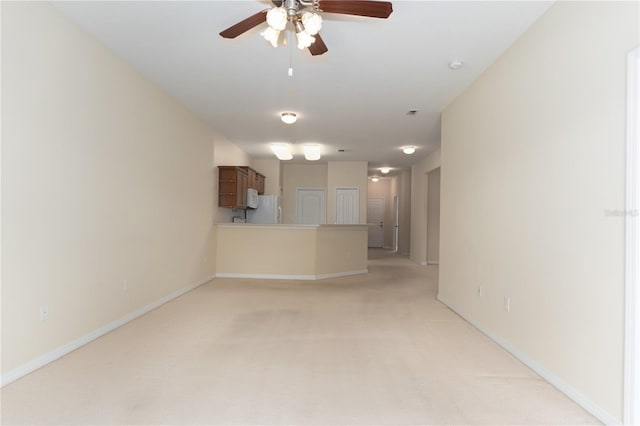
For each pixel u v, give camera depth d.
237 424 1.92
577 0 2.26
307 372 2.58
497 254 3.28
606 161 2.01
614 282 1.94
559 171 2.42
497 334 3.25
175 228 4.85
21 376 2.42
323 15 2.69
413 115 5.23
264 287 5.76
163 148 4.44
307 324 3.76
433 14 2.68
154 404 2.10
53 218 2.71
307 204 10.19
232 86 4.23
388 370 2.63
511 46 3.10
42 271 2.61
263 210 8.27
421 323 3.84
